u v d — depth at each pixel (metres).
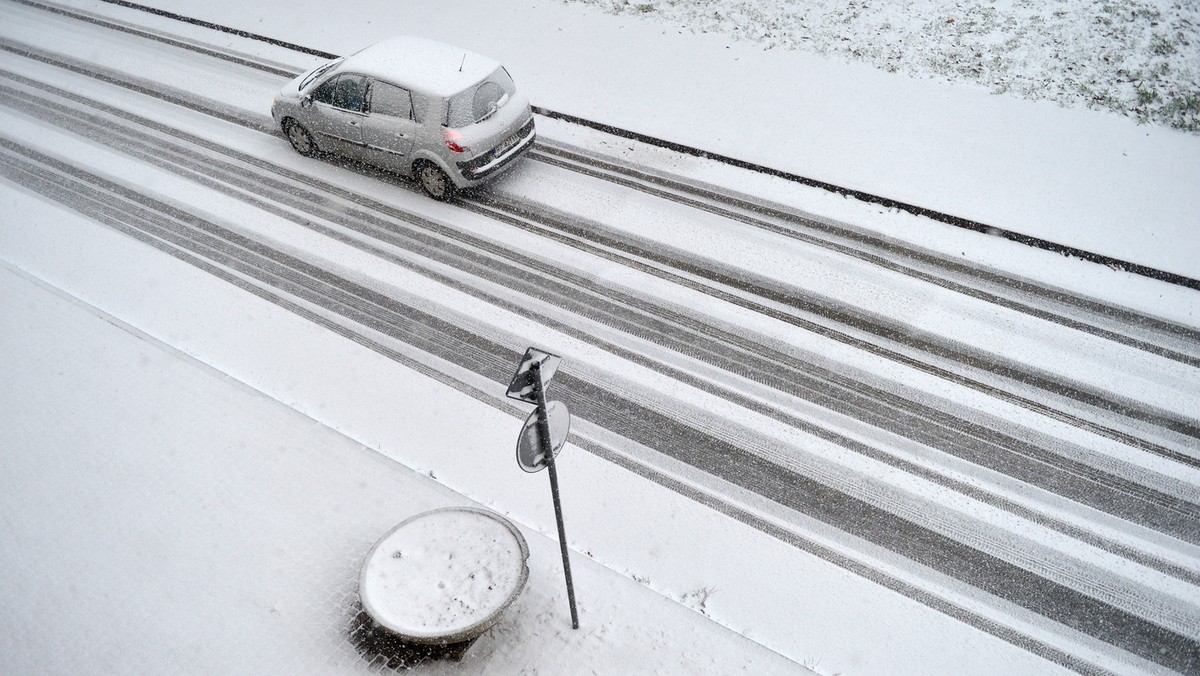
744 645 5.54
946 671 5.61
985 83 12.32
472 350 8.34
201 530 6.37
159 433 7.26
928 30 13.30
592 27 14.30
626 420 7.55
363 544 6.25
